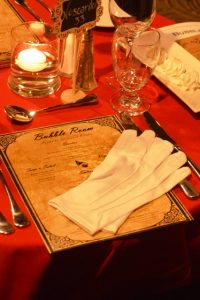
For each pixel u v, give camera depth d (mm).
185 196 1017
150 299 1609
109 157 1064
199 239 1251
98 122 1168
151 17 1287
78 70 1260
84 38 1230
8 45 1396
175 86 1297
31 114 1185
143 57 1226
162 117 1230
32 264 932
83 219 925
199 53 1454
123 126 1165
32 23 1341
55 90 1271
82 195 978
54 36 1286
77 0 1138
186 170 1051
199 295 1670
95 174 1020
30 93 1245
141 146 1086
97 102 1248
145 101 1269
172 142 1143
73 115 1204
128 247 1045
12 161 1048
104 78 1334
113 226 920
